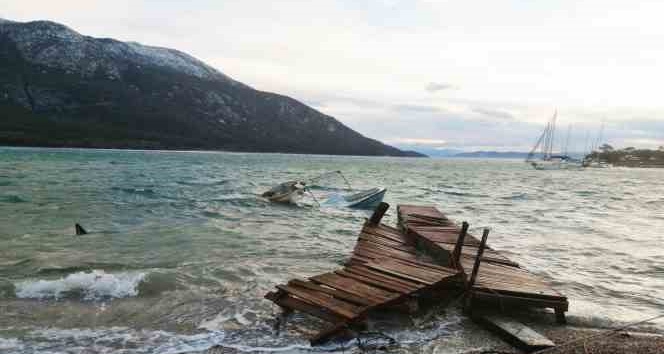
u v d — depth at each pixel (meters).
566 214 28.12
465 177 76.81
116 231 17.38
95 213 21.56
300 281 9.27
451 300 10.09
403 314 9.09
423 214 20.38
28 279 10.57
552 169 130.75
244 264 12.66
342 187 45.81
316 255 14.37
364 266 10.76
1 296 9.23
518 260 14.70
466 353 7.43
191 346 7.34
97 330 7.83
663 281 12.62
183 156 134.00
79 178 40.97
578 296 10.95
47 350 7.02
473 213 27.53
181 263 12.52
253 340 7.63
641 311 9.93
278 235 17.75
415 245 14.98
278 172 68.38
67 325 7.98
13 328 7.76
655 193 50.09
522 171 117.12
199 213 23.09
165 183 40.12
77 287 9.80
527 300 8.88
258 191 35.03
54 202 24.59
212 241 15.98
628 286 12.00
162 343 7.41
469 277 9.94
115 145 185.12
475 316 8.85
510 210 29.52
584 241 18.56
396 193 40.31
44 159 73.81
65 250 13.77
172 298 9.55
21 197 26.06
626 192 50.59
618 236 20.00
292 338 7.75
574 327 8.77
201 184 40.56
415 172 89.94
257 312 8.92
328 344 7.54
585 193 47.06
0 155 81.69
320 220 22.50
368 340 7.75
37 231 16.70
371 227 16.27
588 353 7.49
